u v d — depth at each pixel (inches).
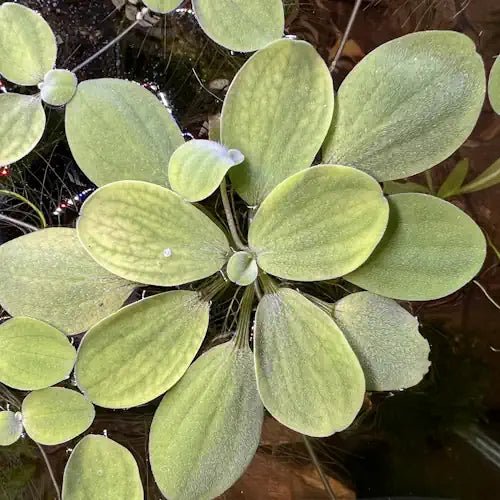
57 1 7.2
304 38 7.4
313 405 6.5
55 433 6.8
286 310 6.6
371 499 7.8
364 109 6.5
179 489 6.6
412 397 7.9
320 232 6.4
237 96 6.3
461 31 7.5
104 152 6.5
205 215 6.5
